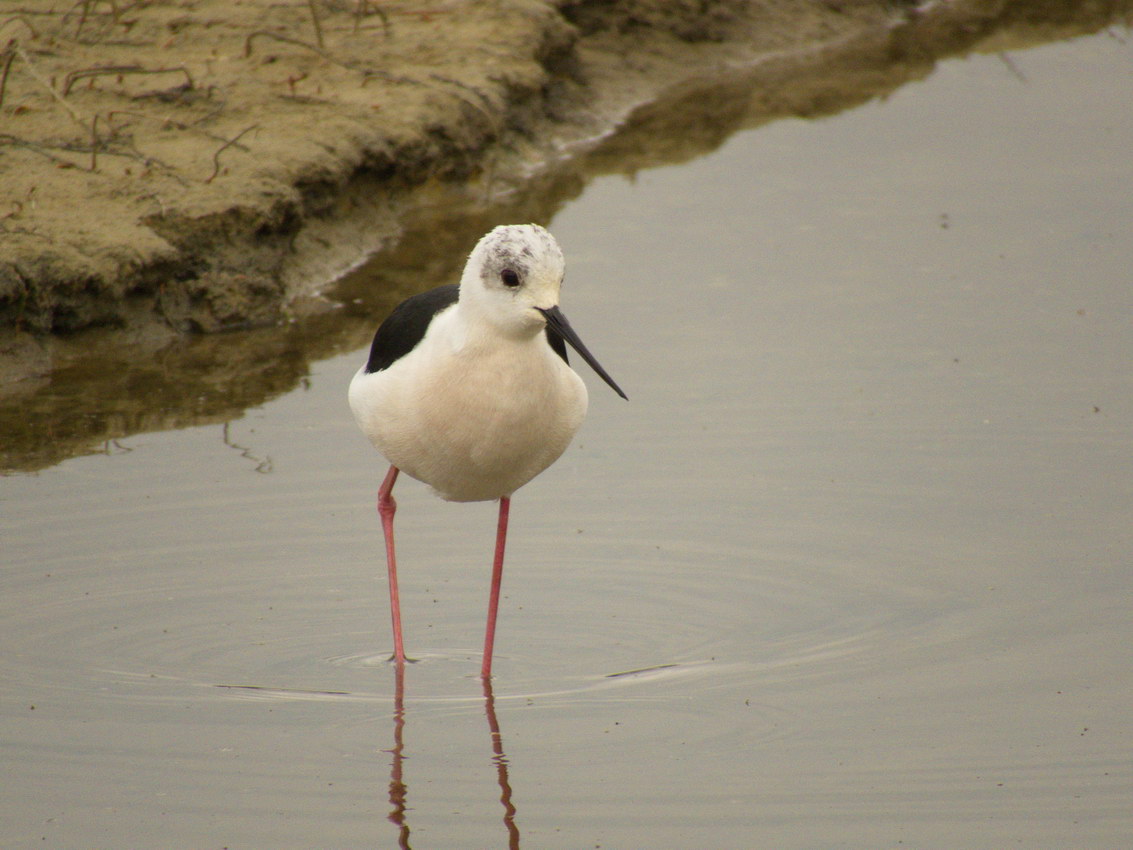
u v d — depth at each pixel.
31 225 14.02
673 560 10.06
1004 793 7.45
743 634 9.16
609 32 23.44
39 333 13.44
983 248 16.05
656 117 21.48
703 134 20.61
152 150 15.80
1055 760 7.73
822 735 8.01
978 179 18.41
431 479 8.62
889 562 9.95
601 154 19.81
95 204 14.61
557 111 20.56
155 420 12.30
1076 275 15.24
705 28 24.30
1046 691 8.40
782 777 7.62
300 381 13.22
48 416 12.30
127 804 7.35
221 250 14.73
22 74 16.89
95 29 18.69
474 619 9.45
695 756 7.83
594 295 14.79
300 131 16.75
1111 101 21.98
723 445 11.75
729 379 12.91
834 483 11.09
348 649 9.09
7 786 7.45
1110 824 7.19
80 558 9.94
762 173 18.88
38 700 8.27
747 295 14.83
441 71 19.11
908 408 12.31
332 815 7.31
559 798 7.49
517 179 18.72
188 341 14.13
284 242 15.36
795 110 21.80
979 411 12.24
